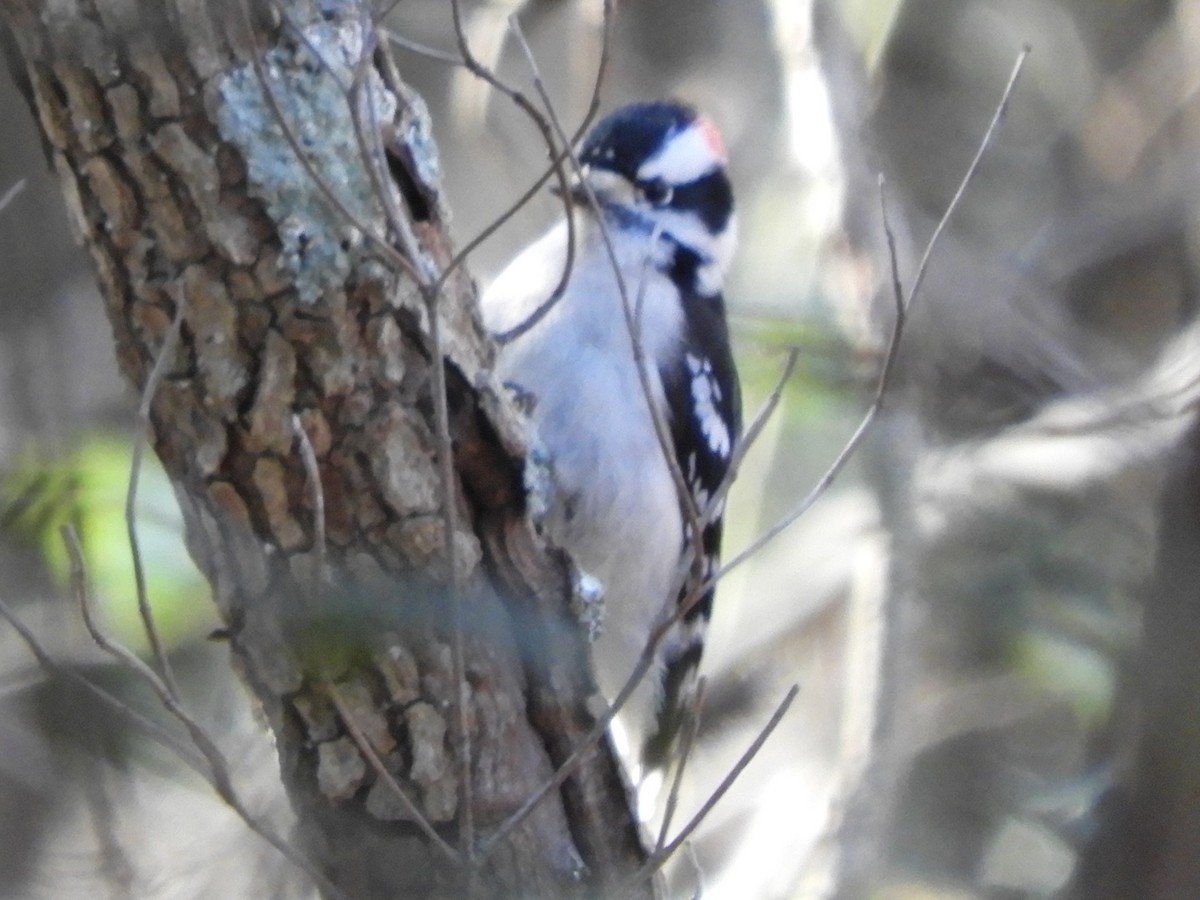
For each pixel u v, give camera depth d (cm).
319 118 536
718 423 921
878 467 1070
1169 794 654
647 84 1303
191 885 690
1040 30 1451
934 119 1433
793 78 1095
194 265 536
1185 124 1400
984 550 1155
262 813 642
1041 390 1122
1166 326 1366
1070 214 1371
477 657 580
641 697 924
